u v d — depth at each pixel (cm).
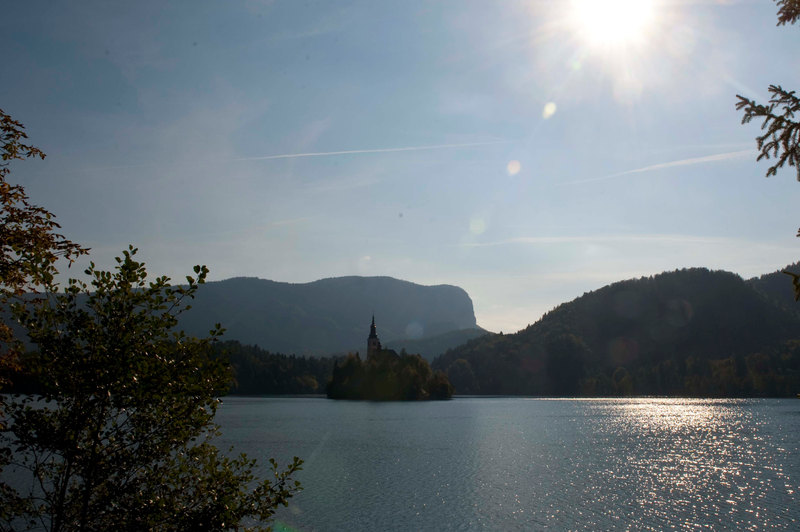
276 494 1458
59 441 1238
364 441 8319
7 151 1563
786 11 1145
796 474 5678
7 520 1267
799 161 1209
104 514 1300
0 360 1327
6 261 1468
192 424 1366
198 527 1298
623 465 6219
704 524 3875
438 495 4691
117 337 1288
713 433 9681
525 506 4334
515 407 18112
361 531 3706
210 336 1409
